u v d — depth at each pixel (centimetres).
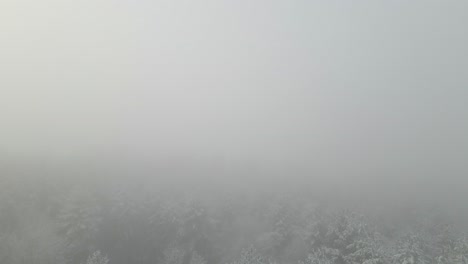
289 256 3650
